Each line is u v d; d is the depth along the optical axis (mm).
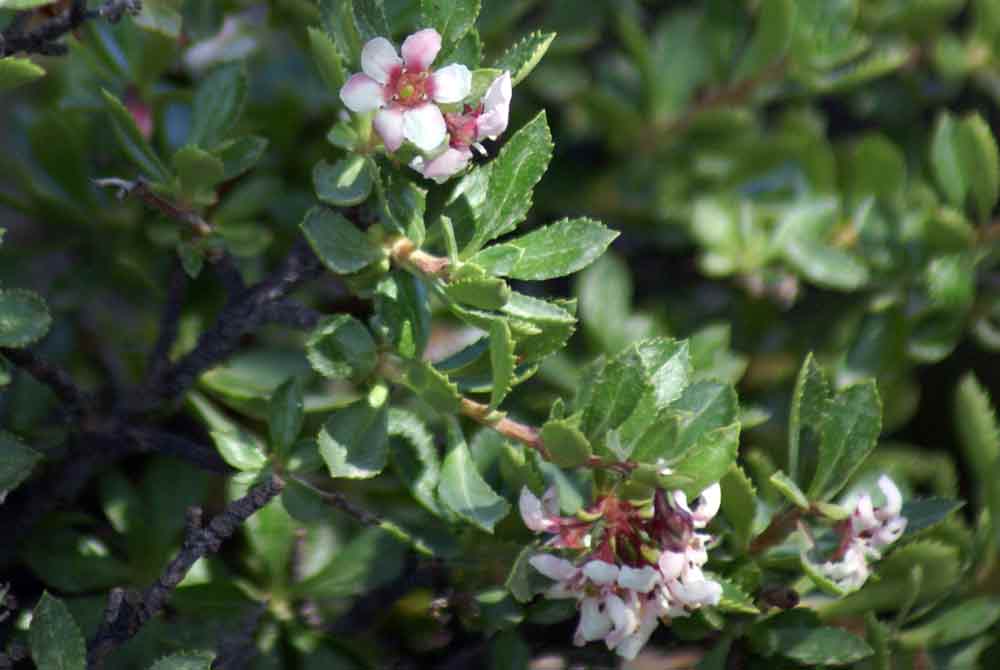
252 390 360
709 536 327
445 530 347
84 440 350
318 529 357
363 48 321
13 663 338
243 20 385
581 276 376
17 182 374
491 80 324
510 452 336
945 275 380
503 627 342
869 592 348
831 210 391
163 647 349
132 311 372
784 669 343
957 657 355
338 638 356
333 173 328
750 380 390
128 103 367
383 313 333
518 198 330
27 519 351
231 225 370
